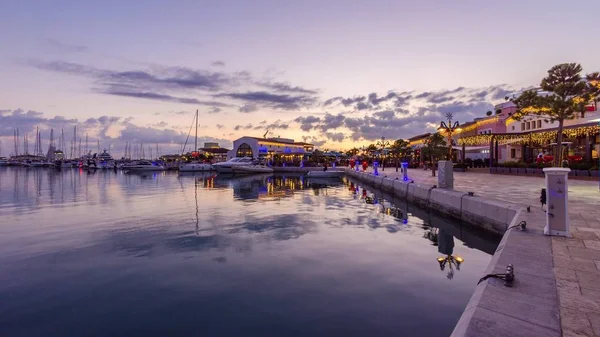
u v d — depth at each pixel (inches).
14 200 1021.8
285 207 856.9
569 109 962.1
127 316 262.5
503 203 491.2
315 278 335.9
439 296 286.7
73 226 617.9
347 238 507.5
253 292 303.7
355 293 296.0
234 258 410.3
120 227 606.9
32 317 263.4
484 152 2268.7
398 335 224.8
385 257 406.0
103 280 341.1
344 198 1059.3
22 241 505.7
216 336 231.6
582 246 271.0
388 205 887.1
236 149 3823.8
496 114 2106.3
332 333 229.5
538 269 219.5
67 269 376.2
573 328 147.3
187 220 675.4
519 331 145.9
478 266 370.0
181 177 2405.3
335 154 3757.4
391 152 2810.0
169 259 410.0
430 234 536.4
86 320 257.8
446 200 652.7
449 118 1440.7
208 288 315.6
